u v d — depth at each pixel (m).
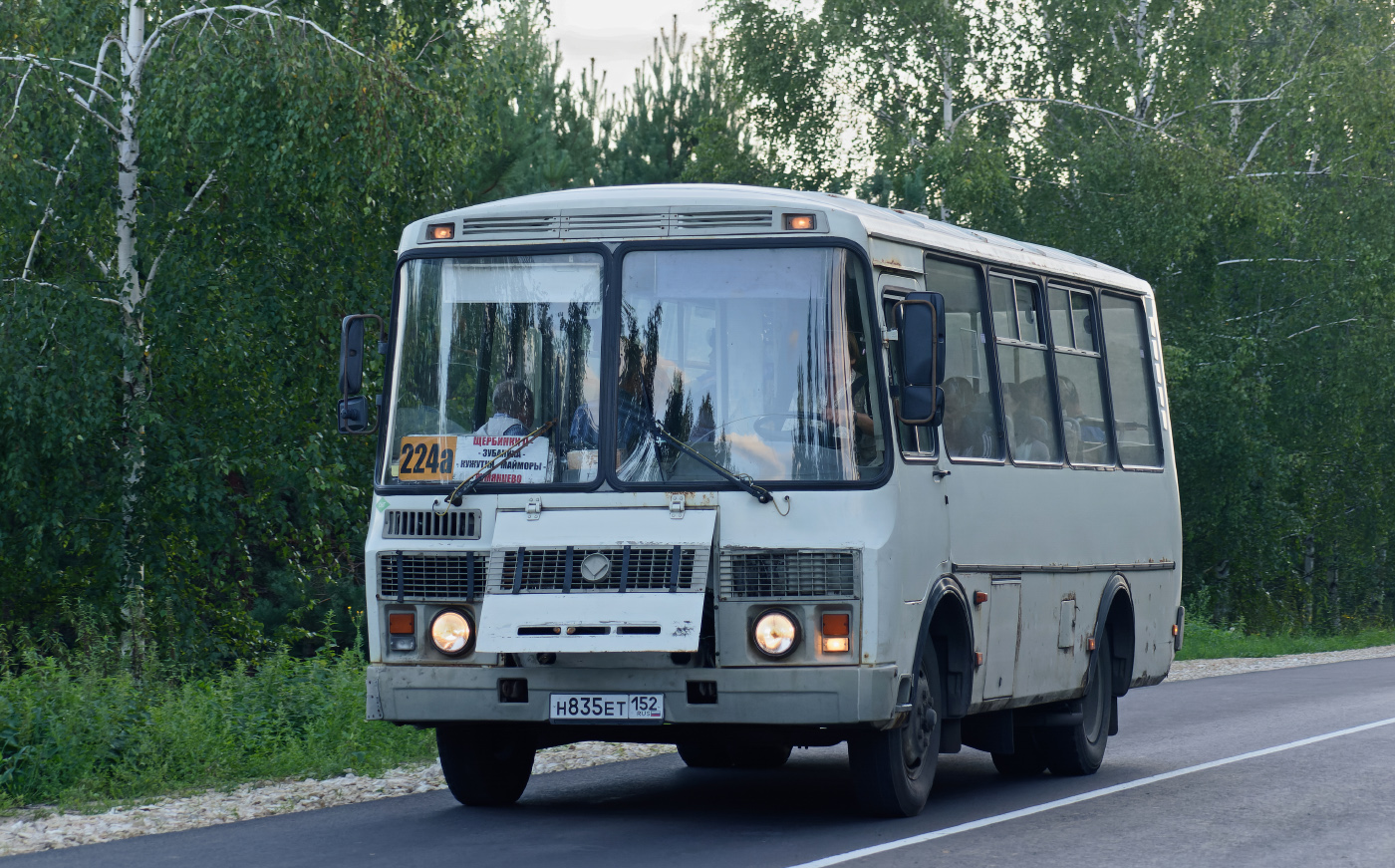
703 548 10.09
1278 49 45.03
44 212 24.31
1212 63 43.28
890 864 9.21
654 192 10.97
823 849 9.73
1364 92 42.62
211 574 25.78
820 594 10.08
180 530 24.64
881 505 10.21
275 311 24.66
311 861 9.35
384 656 10.72
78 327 23.42
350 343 11.07
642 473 10.36
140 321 24.97
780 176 43.69
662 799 12.30
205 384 25.31
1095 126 42.84
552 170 39.47
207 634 25.44
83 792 12.14
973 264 12.47
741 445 10.30
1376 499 49.94
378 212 25.27
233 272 25.12
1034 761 14.28
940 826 10.72
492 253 10.88
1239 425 42.66
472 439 10.70
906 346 10.12
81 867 9.24
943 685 11.50
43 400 22.95
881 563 10.11
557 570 10.28
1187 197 40.91
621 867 9.08
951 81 43.22
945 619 11.42
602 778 13.81
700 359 10.46
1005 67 44.00
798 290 10.44
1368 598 56.31
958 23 41.88
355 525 26.31
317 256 25.58
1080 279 14.64
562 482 10.46
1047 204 42.50
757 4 43.53
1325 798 12.16
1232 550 45.72
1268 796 12.30
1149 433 16.14
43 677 14.50
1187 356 41.66
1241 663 33.22
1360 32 45.50
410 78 26.20
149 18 25.38
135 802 12.05
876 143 42.34
